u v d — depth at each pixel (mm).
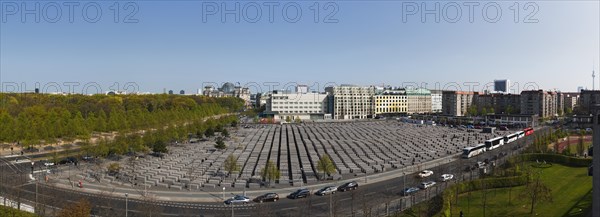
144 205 97312
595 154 65188
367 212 91625
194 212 98875
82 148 170250
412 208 97938
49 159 164125
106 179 132125
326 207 102688
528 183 110500
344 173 142375
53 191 115500
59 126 198250
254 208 102188
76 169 149625
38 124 194500
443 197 98188
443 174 132375
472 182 113750
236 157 166500
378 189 119875
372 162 156625
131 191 117750
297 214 96688
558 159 147625
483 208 94562
